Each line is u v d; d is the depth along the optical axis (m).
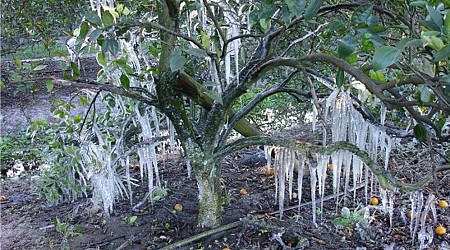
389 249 2.83
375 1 1.98
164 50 2.45
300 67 2.25
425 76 1.51
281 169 2.73
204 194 2.96
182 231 3.07
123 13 2.72
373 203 3.36
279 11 2.44
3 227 3.33
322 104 2.84
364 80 1.83
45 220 3.42
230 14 2.58
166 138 3.24
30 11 3.31
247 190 3.81
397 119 3.29
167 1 2.32
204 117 2.94
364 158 2.65
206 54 1.99
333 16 2.49
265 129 5.32
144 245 2.93
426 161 3.98
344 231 3.04
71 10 3.42
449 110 1.50
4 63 4.67
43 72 4.97
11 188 4.34
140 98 2.62
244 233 2.97
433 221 3.11
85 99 3.31
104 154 3.31
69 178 3.63
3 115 6.96
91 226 3.23
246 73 2.65
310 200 3.52
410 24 1.64
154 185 3.89
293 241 2.90
